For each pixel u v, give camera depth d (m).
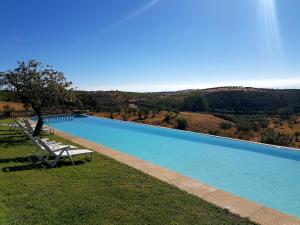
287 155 12.09
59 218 4.68
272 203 6.97
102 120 25.06
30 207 5.09
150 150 13.12
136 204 5.30
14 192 5.80
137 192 5.91
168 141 15.36
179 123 25.91
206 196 5.85
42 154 9.04
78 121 24.41
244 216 4.93
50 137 13.30
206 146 13.98
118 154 9.73
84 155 9.34
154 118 29.83
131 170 7.61
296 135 24.61
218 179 8.81
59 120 25.02
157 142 15.11
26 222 4.52
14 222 4.49
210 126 30.28
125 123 22.53
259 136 23.39
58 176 6.98
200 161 11.02
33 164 8.13
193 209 5.14
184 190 6.15
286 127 35.50
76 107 29.03
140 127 20.69
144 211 5.00
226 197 5.81
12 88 13.30
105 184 6.40
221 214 4.96
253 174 9.34
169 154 12.25
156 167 8.04
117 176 7.03
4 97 13.80
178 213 4.96
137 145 14.30
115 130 19.47
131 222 4.61
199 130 26.28
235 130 28.34
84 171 7.45
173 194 5.85
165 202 5.42
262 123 35.03
